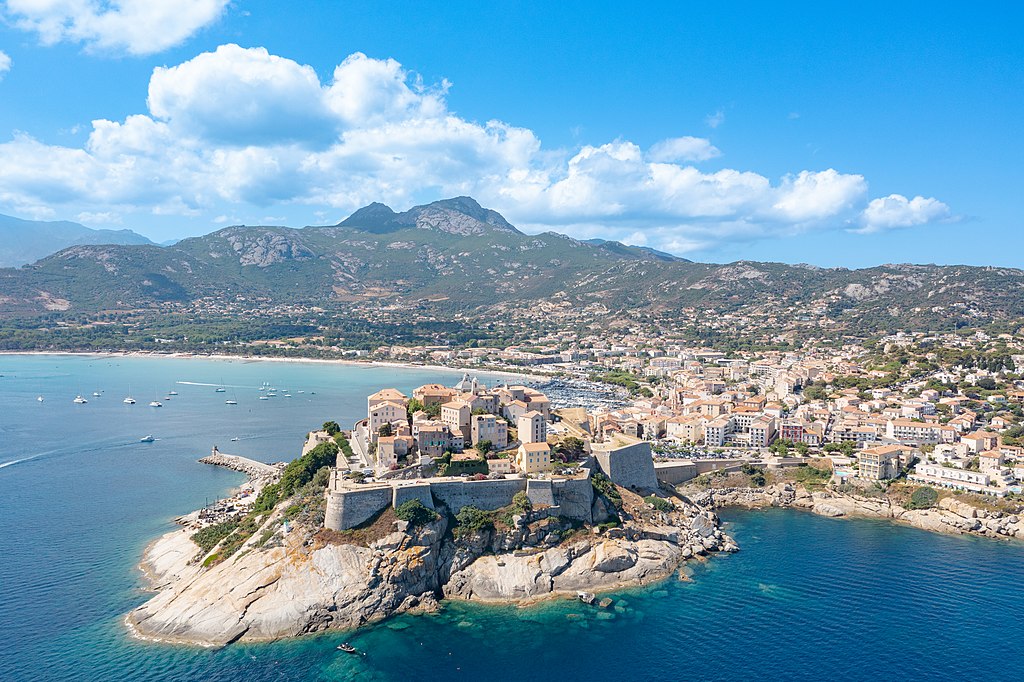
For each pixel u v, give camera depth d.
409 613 188.62
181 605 182.12
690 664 167.25
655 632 181.38
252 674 159.88
